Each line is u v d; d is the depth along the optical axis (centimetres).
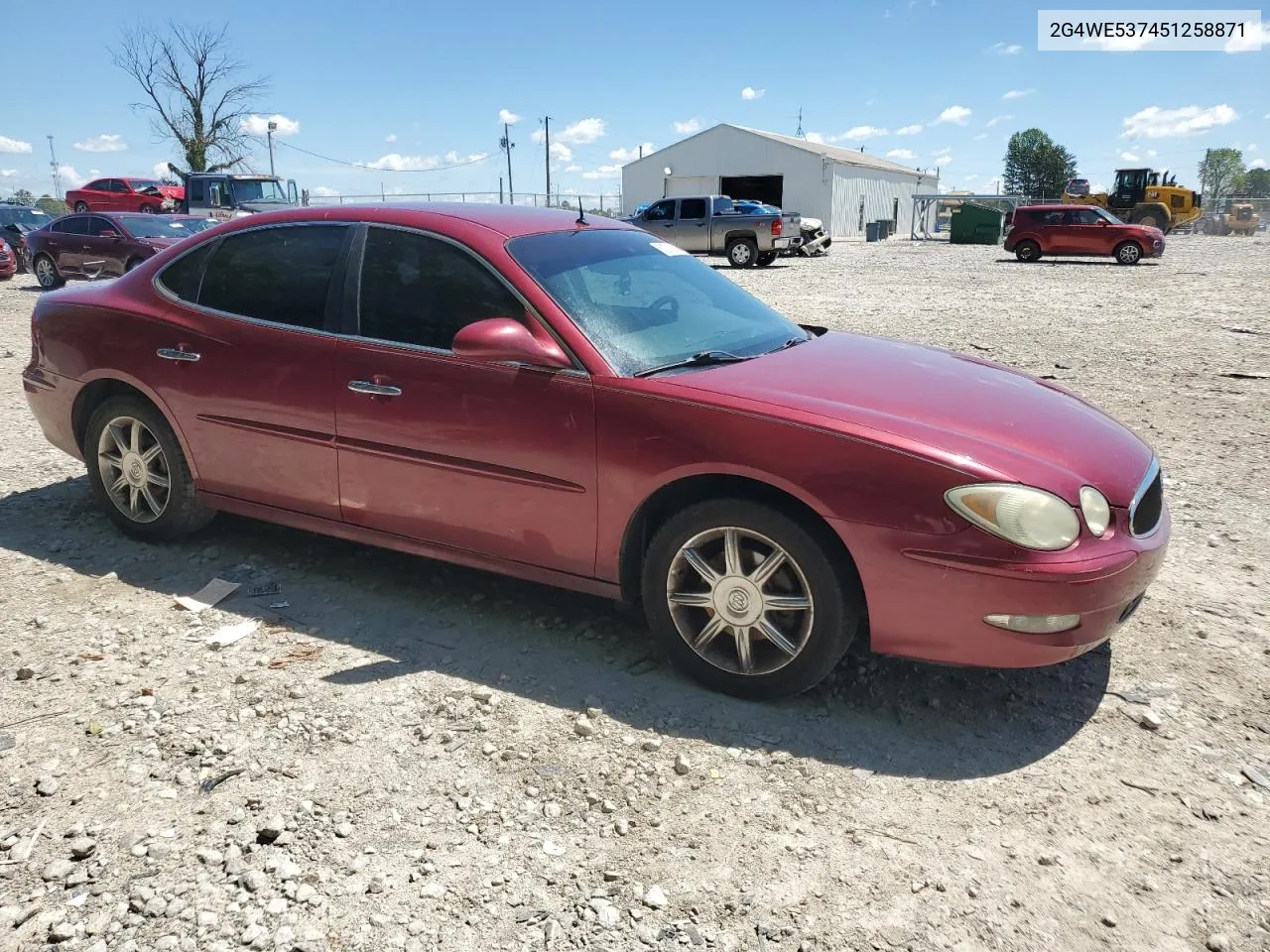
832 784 288
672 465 319
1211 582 433
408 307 376
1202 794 283
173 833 263
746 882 248
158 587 418
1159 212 4044
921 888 246
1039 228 2848
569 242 393
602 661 360
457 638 377
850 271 2514
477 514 364
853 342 414
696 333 378
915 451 293
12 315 1420
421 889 245
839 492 297
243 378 407
